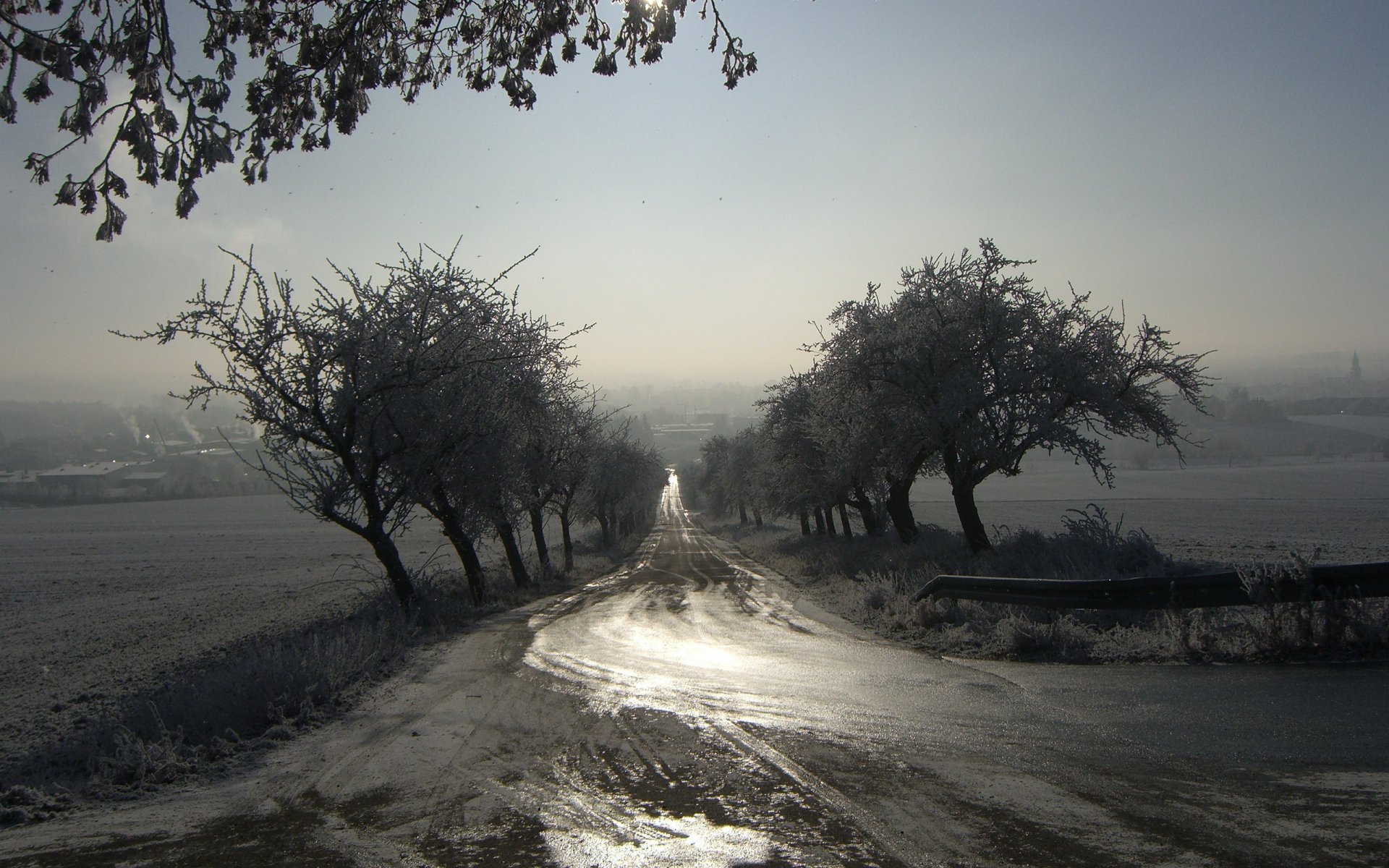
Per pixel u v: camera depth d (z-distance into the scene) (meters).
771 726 7.11
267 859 4.68
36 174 5.05
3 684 15.20
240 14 5.63
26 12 5.18
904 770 5.72
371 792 5.85
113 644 19.30
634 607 19.62
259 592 30.11
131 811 5.79
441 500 19.30
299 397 15.11
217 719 8.16
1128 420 20.52
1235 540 36.97
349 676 10.10
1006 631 10.80
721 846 4.52
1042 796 5.07
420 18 6.20
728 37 6.18
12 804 6.07
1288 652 8.72
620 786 5.68
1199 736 6.12
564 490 32.66
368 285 16.39
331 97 5.84
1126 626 10.95
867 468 25.44
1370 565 8.74
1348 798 4.77
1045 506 73.94
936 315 22.09
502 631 15.14
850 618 15.62
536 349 21.92
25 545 62.19
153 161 5.16
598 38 6.26
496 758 6.55
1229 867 3.97
